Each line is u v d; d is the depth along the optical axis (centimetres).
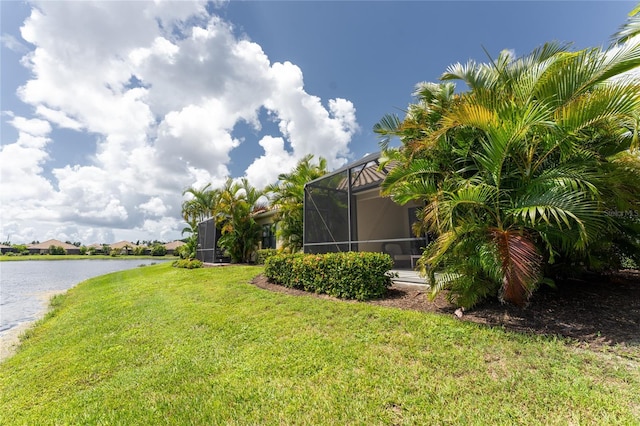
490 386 253
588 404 222
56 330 592
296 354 347
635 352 288
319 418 233
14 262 4016
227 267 1471
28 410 294
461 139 448
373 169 870
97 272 2323
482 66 494
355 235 848
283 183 1252
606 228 408
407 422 220
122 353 409
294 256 787
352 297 582
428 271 466
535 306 425
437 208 414
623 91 313
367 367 301
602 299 439
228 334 438
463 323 390
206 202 2025
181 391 293
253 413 246
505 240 371
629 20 363
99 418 261
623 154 412
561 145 372
